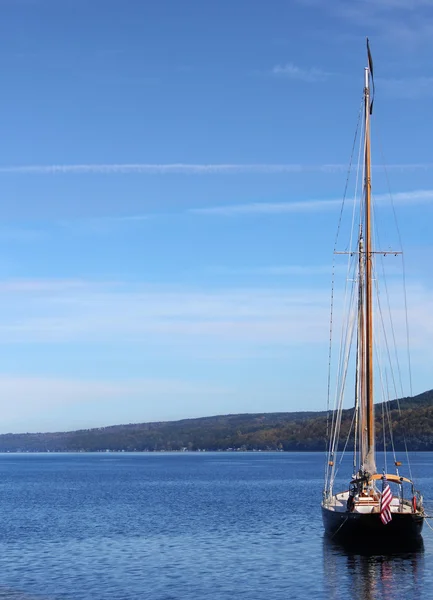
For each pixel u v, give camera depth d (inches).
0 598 1966.0
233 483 6948.8
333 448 3102.9
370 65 2687.0
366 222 2642.7
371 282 2596.0
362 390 2576.3
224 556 2534.5
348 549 2443.4
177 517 3804.1
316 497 5093.5
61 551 2687.0
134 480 7755.9
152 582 2139.5
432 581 2092.8
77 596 1983.3
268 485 6565.0
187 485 6727.4
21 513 4131.4
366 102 2667.3
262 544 2780.5
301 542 2805.1
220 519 3671.3
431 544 2677.2
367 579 2119.8
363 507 2464.3
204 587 2065.7
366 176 2662.4
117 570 2316.7
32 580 2182.6
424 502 4448.8
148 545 2805.1
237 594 1978.3
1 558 2549.2
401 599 1915.6
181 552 2630.4
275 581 2124.8
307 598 1926.7
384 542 2388.0
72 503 4793.3
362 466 2536.9
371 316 2581.2
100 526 3437.5
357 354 2699.3
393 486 5895.7
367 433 2549.2
